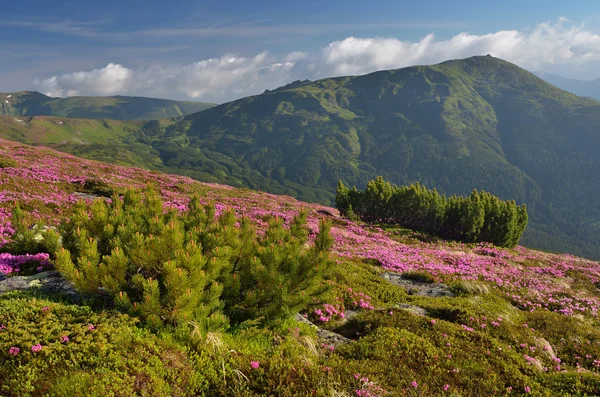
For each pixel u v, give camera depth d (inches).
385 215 1987.0
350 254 1021.8
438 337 421.1
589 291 1004.6
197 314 307.0
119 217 406.9
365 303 571.2
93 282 309.9
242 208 1419.8
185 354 273.0
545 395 327.6
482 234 1811.0
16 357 232.5
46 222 739.4
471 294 708.7
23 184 992.9
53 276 383.9
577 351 488.4
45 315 276.2
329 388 274.1
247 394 254.4
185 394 239.8
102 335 263.3
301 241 515.8
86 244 344.2
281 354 314.5
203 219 467.5
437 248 1477.6
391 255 1085.8
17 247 470.0
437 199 1891.0
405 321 464.4
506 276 1005.2
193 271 306.3
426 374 335.3
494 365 374.0
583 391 339.6
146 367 243.0
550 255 1733.5
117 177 1508.4
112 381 221.3
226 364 275.0
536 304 745.6
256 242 410.9
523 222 1857.8
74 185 1167.6
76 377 219.3
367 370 318.3
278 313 362.6
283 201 1878.7
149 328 292.7
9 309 281.9
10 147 1669.5
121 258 315.9
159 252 324.5
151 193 497.7
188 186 1657.2
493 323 517.3
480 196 1967.3
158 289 298.8
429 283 834.2
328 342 397.1
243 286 385.7
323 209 2049.7
